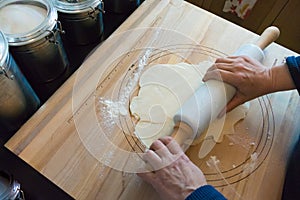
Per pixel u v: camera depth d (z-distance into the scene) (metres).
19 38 0.55
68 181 0.46
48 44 0.60
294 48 1.06
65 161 0.48
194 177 0.44
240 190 0.47
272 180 0.48
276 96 0.56
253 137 0.52
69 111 0.52
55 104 0.53
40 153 0.48
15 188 0.63
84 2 0.64
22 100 0.61
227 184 0.47
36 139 0.49
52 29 0.58
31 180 0.68
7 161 0.69
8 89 0.55
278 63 0.60
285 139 0.52
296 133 0.53
